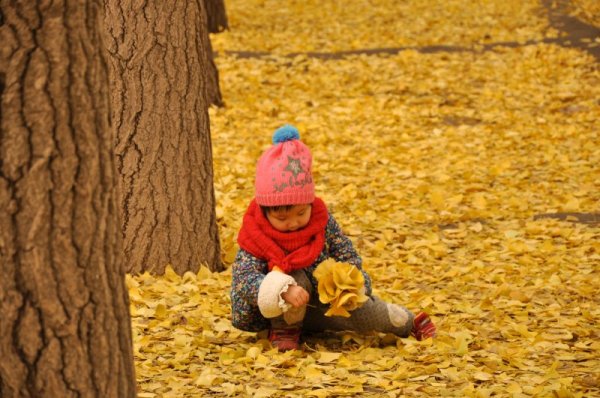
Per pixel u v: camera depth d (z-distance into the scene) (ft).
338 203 37.45
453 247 32.27
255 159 43.24
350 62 66.74
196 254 27.53
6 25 10.64
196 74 27.37
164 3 26.68
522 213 36.24
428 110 54.85
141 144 26.63
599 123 51.75
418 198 38.50
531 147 47.52
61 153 10.75
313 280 20.88
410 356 20.31
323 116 52.90
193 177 27.40
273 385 18.56
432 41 74.38
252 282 20.12
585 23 77.61
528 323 23.52
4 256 10.48
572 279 27.84
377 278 28.02
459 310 24.79
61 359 10.75
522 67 65.00
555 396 17.54
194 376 19.12
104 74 11.43
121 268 11.66
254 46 71.92
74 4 10.93
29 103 10.60
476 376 18.94
